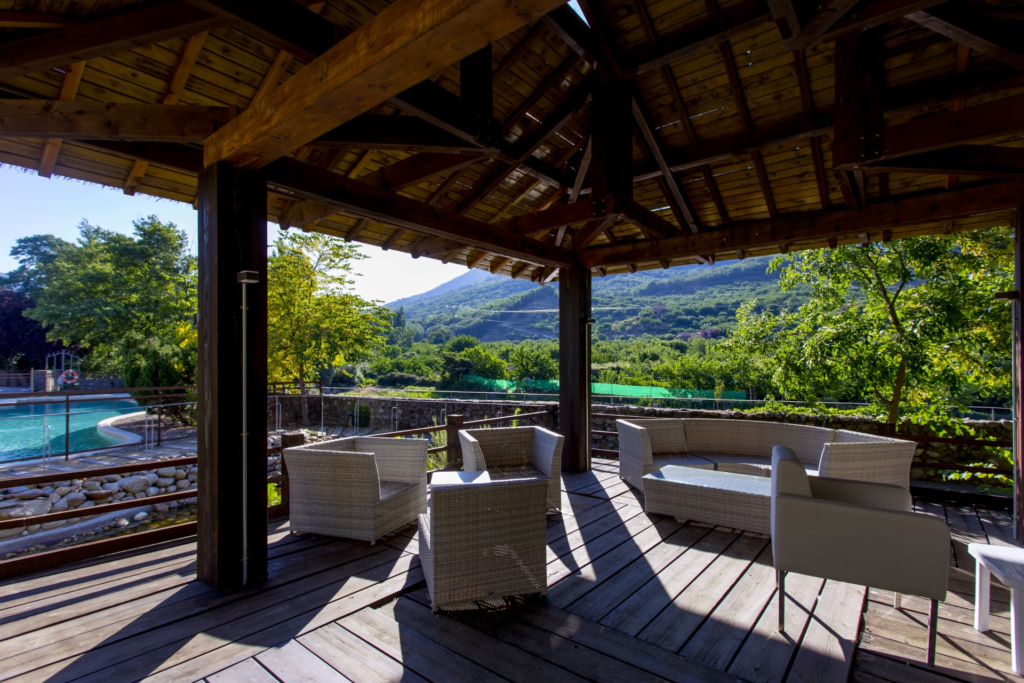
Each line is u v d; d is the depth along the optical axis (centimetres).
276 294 1437
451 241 530
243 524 289
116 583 290
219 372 282
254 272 286
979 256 738
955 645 233
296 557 329
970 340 721
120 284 1961
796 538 239
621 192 394
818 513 235
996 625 251
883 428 539
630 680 204
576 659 219
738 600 274
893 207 433
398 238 527
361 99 212
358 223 469
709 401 1186
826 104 387
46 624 244
